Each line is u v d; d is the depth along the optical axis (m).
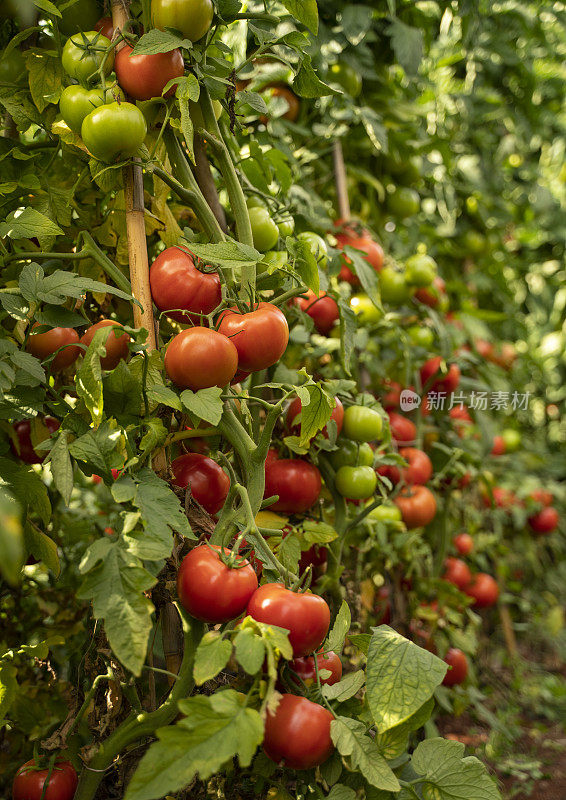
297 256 0.97
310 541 1.09
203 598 0.77
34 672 1.24
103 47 0.89
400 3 1.81
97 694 0.90
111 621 0.69
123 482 0.77
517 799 1.75
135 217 0.90
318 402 0.92
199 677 0.69
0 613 1.25
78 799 0.85
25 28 1.06
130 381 0.81
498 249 2.55
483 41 2.27
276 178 1.43
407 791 0.84
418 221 2.23
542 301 3.02
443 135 2.35
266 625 0.73
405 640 0.85
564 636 2.77
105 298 1.13
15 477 0.89
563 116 2.96
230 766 0.94
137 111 0.84
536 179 2.80
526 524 2.67
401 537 1.54
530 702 2.33
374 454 1.41
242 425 1.01
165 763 0.65
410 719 0.82
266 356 0.90
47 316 0.86
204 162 1.04
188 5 0.85
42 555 0.93
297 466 1.18
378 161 1.88
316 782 0.87
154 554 0.72
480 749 1.93
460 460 1.88
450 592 1.71
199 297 0.91
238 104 1.07
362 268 1.43
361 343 1.47
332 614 1.29
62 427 0.82
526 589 2.85
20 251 0.97
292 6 0.97
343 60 1.67
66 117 0.88
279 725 0.77
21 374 0.85
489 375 2.14
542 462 2.83
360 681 0.85
